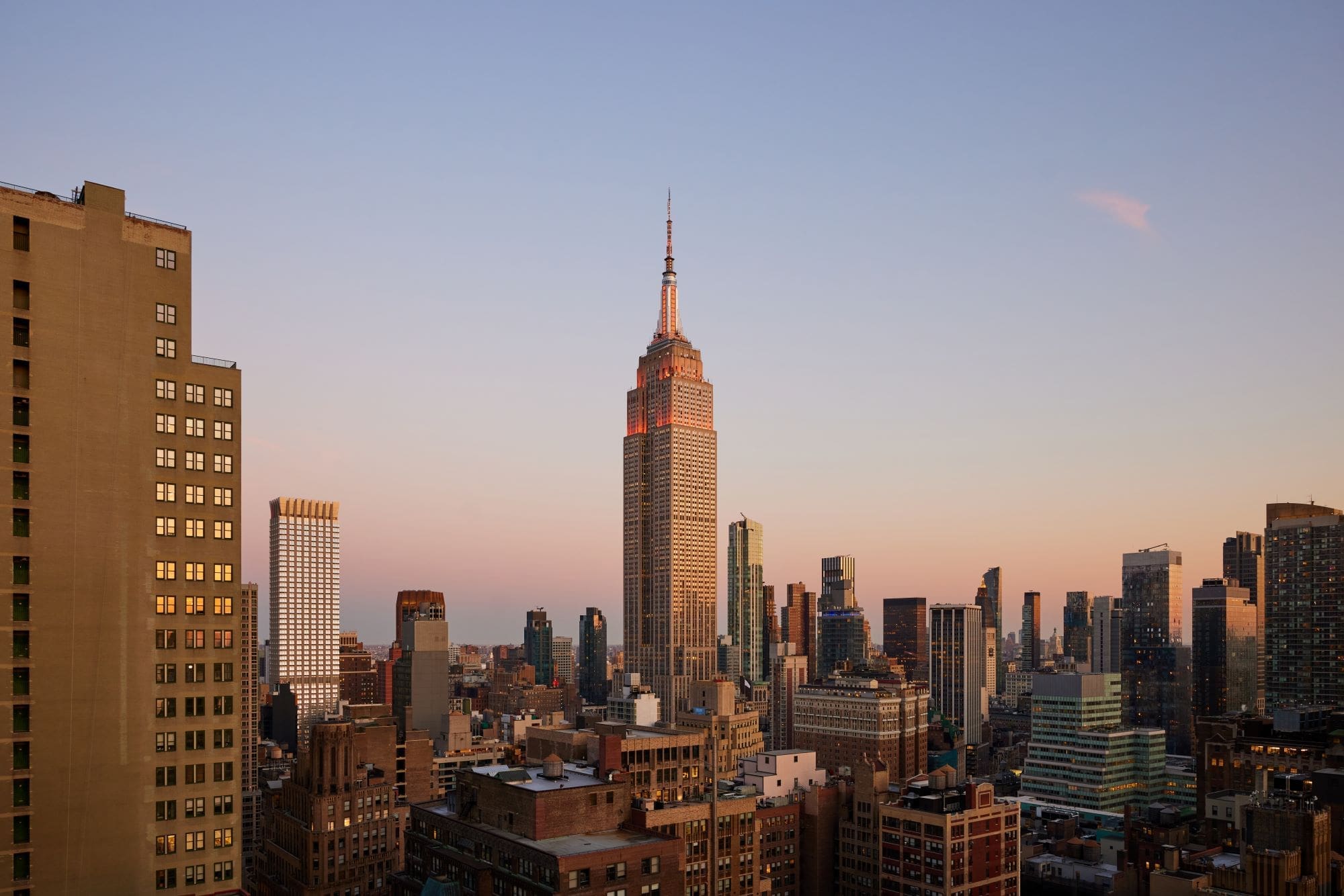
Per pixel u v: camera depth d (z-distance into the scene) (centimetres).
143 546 16088
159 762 15950
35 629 15075
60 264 15700
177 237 16862
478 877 19050
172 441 16512
